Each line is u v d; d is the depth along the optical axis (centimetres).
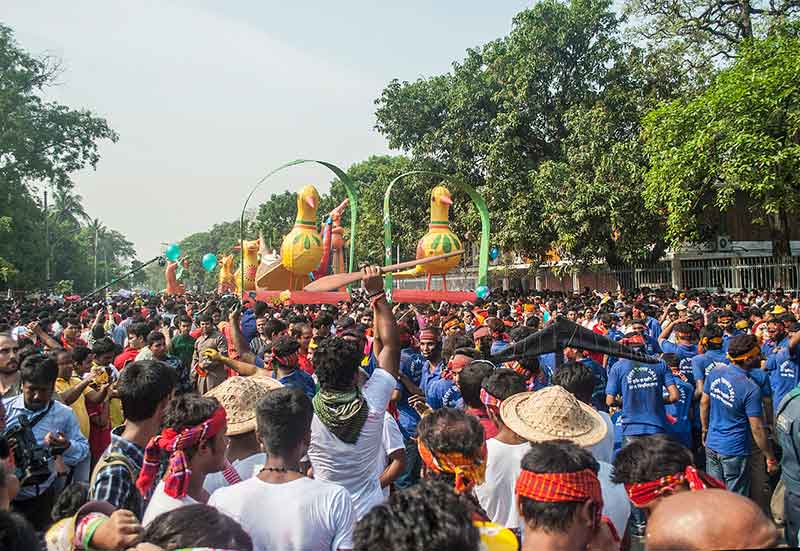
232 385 400
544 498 255
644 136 2161
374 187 3403
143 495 346
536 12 2705
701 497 207
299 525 304
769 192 1827
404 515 198
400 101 3155
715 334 725
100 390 631
